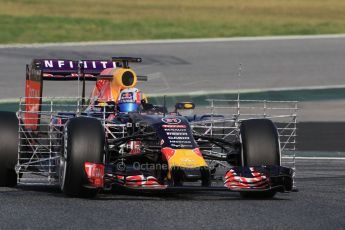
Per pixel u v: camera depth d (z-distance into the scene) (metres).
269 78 86.62
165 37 106.69
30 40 100.81
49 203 27.45
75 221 23.83
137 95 33.75
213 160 33.56
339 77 88.19
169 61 90.81
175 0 135.38
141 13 121.94
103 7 125.31
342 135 61.41
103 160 28.41
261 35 110.00
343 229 23.06
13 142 31.22
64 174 28.25
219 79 85.12
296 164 46.38
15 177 31.53
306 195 30.84
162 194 30.88
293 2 138.62
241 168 28.50
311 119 72.81
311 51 98.25
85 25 110.62
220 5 133.00
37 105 35.25
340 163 47.22
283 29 114.62
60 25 109.69
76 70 37.50
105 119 32.12
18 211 25.61
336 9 133.38
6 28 105.69
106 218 24.39
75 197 29.05
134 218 24.45
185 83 82.81
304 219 24.66
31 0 126.44
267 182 28.20
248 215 25.30
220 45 99.56
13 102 75.75
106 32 107.69
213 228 22.97
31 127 35.41
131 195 30.31
